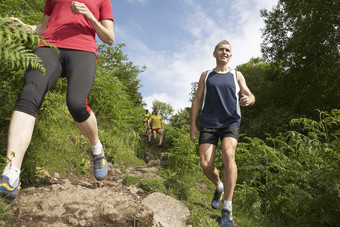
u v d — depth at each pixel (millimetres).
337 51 11664
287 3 13562
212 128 2529
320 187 3166
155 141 8750
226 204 2250
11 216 1399
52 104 3096
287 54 14156
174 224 2188
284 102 13805
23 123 1439
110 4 2047
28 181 1990
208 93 2570
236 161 4578
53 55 1698
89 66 1751
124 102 6512
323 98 12492
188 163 4297
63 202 1618
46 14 1948
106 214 1624
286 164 3965
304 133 10602
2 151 1997
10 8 2637
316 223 3010
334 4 11188
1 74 2113
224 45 2635
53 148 2754
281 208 3367
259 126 11977
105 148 4023
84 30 1821
